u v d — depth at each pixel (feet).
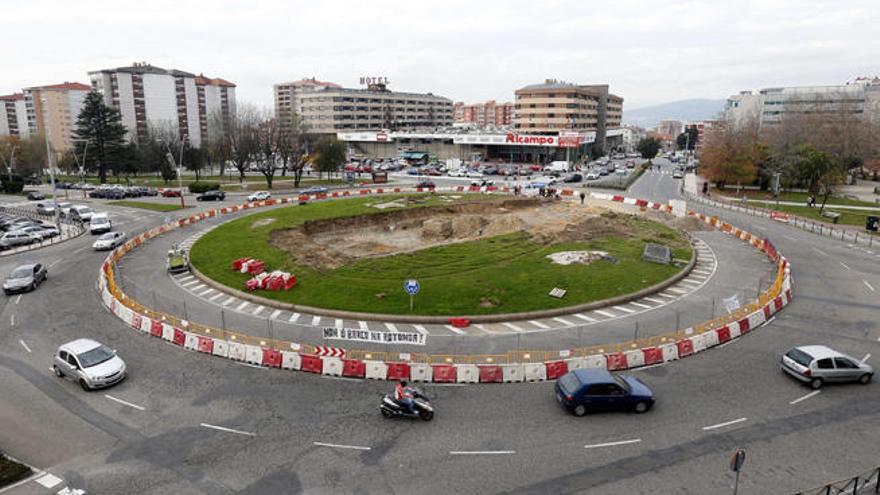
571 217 214.48
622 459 61.31
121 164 370.32
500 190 294.87
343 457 61.87
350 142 568.41
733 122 476.54
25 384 80.89
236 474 58.85
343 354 85.15
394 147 547.90
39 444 65.00
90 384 77.92
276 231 182.19
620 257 146.20
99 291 127.85
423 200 251.19
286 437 65.98
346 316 106.11
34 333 101.50
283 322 104.47
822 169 262.67
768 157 311.88
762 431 67.00
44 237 192.03
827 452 62.64
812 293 121.80
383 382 80.84
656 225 196.03
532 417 70.49
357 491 55.83
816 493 55.36
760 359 87.86
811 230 198.08
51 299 121.90
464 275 129.39
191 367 86.02
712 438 65.51
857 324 102.94
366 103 655.76
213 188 312.71
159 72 545.44
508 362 83.51
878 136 368.48
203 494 55.62
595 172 397.39
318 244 168.86
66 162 440.04
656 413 71.31
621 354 84.33
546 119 531.91
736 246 169.58
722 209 251.60
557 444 64.23
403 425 68.64
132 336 99.40
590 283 122.93
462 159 516.73
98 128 360.69
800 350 81.15
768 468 59.62
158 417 70.95
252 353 87.45
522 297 113.70
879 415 70.90
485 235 184.14
